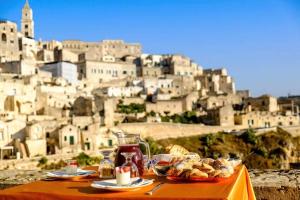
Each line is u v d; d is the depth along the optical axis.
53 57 171.50
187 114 131.12
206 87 182.50
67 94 114.94
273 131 120.06
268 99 148.88
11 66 129.38
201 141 111.94
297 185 15.24
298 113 155.75
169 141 108.75
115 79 164.62
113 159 11.80
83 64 163.62
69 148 78.44
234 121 129.88
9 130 74.62
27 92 103.56
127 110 127.12
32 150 74.00
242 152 107.19
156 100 137.38
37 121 81.25
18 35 159.75
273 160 104.31
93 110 103.50
